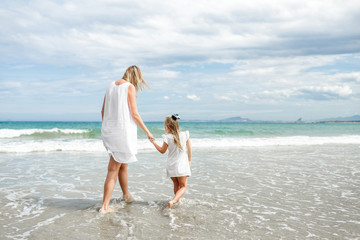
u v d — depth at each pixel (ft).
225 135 72.95
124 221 11.28
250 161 27.86
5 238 9.37
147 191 16.24
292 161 28.04
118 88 12.28
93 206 13.26
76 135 64.54
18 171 21.76
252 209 13.01
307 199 14.78
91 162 26.40
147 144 40.19
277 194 15.75
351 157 31.22
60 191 15.97
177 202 14.01
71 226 10.62
